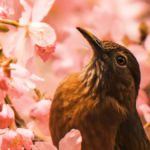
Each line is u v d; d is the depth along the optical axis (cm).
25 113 219
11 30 230
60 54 235
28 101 219
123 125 221
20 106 219
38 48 216
